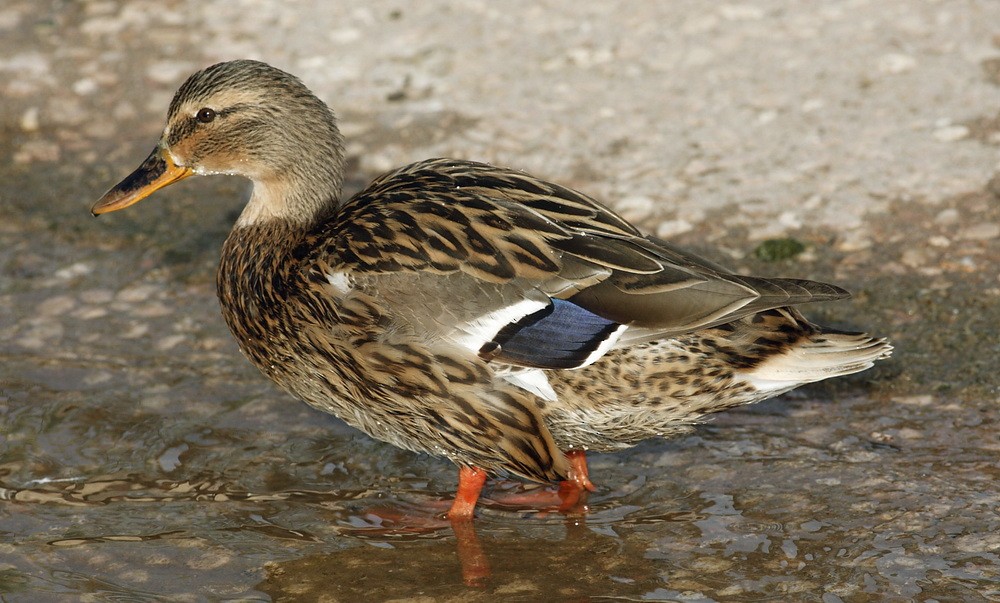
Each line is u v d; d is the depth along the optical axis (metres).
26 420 10.87
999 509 9.06
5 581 8.94
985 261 12.26
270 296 9.73
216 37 17.52
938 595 8.20
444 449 9.48
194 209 14.44
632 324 8.70
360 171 14.65
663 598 8.46
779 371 8.92
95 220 14.17
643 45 16.66
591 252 8.97
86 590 8.85
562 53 16.62
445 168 10.23
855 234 12.89
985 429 10.05
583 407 9.09
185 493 10.01
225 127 10.32
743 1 17.44
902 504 9.23
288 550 9.29
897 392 10.64
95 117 16.06
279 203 10.38
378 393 9.29
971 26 16.25
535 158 14.57
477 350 8.90
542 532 9.41
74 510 9.78
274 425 10.91
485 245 9.04
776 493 9.55
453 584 8.80
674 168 14.24
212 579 8.96
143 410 11.05
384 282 9.02
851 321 11.55
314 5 18.25
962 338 11.19
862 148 14.22
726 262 12.64
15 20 18.06
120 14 18.17
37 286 13.02
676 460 10.14
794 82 15.55
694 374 8.89
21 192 14.65
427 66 16.53
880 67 15.62
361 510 9.82
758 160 14.26
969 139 14.14
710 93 15.55
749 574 8.64
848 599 8.25
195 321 12.45
